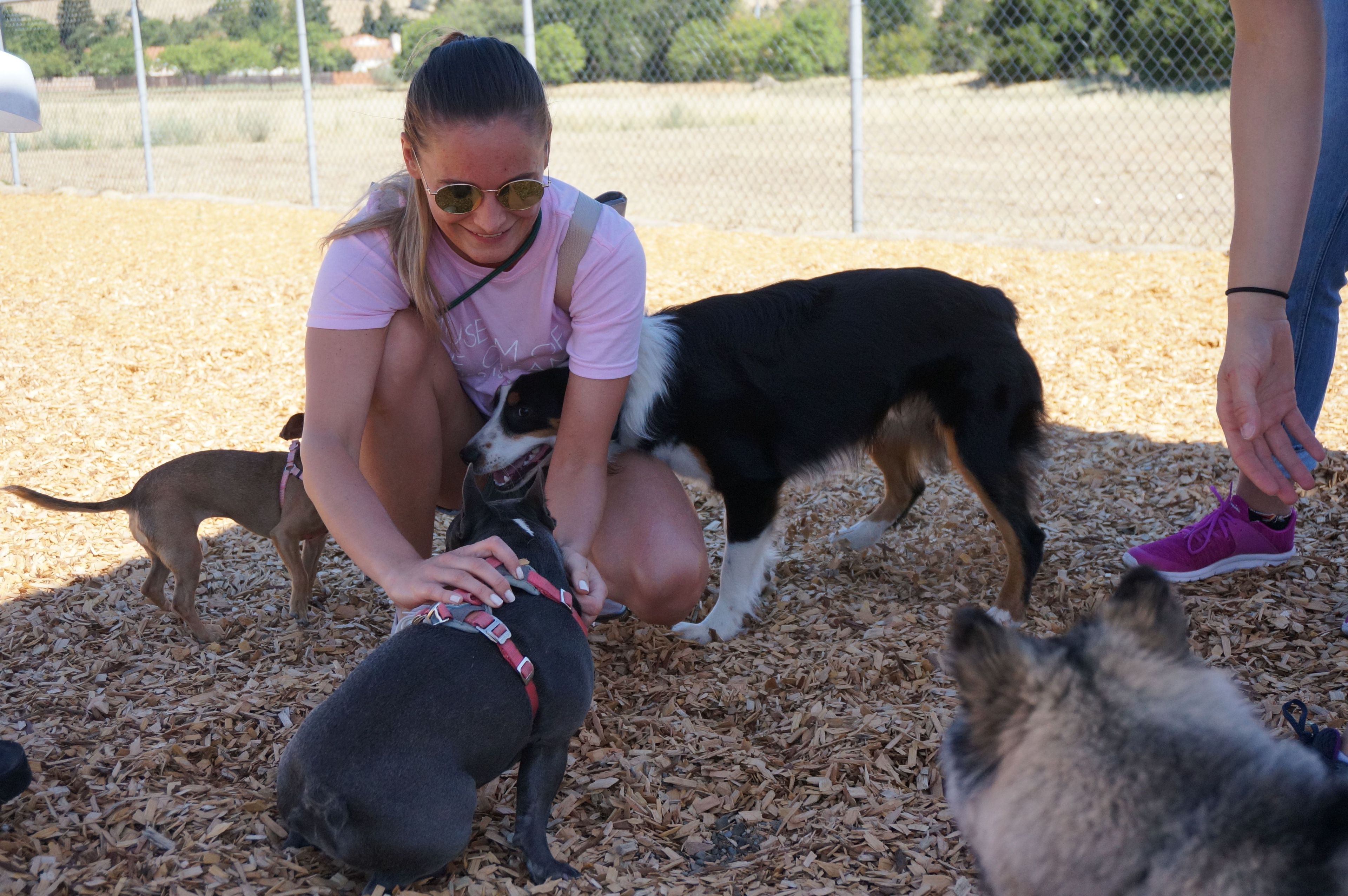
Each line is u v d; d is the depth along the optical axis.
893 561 4.31
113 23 18.48
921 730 3.06
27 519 4.68
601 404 3.12
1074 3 19.28
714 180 14.41
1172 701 1.59
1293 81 2.30
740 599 3.77
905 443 4.16
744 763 2.97
